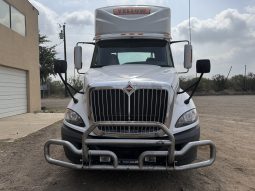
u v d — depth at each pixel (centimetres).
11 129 1359
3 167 781
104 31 827
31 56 2309
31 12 2333
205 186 654
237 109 2320
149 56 801
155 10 836
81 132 604
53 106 3095
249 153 927
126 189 632
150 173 719
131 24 822
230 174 733
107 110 595
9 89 1958
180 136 593
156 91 590
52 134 1223
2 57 1814
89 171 733
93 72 706
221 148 988
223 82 5800
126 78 624
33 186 652
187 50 802
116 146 578
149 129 580
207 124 1508
